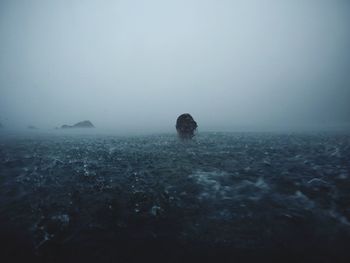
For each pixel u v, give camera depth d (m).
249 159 12.65
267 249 4.64
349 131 27.84
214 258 4.39
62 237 5.18
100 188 8.28
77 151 15.57
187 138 20.22
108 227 5.61
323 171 10.14
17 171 10.54
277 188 8.17
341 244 4.76
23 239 5.09
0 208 6.69
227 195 7.59
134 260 4.37
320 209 6.44
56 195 7.68
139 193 7.77
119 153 14.68
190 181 9.02
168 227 5.57
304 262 4.22
